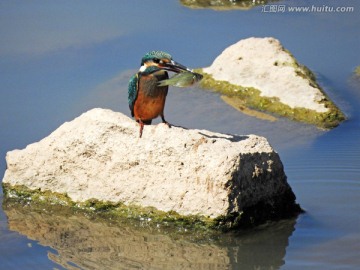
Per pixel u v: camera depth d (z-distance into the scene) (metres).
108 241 12.33
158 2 23.72
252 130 17.05
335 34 21.89
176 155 12.48
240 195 12.19
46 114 17.30
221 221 12.09
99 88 18.50
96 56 20.14
